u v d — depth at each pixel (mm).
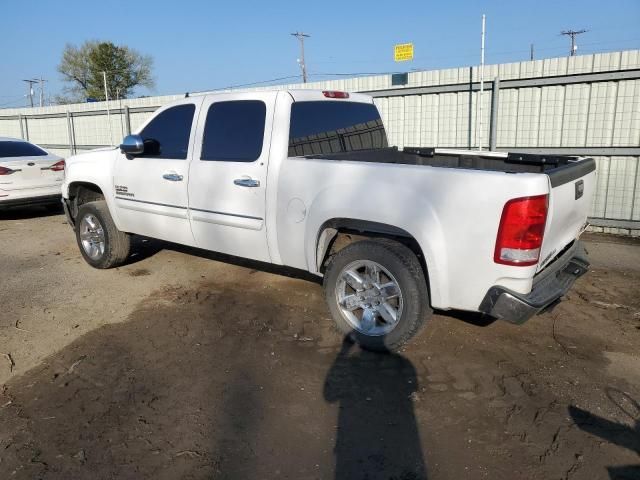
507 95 8539
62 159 9547
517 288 3291
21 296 5340
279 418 3172
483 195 3271
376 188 3691
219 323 4547
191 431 3055
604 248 7023
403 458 2811
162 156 5191
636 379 3570
